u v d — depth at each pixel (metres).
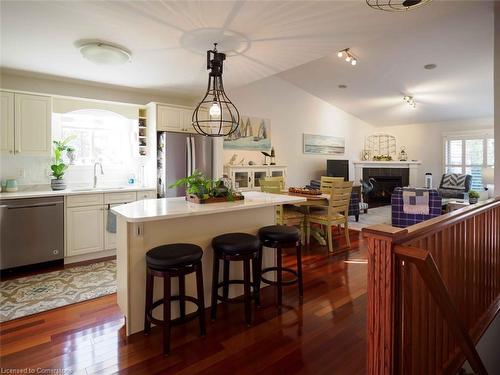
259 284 2.61
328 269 3.49
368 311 1.34
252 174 5.88
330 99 7.57
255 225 2.85
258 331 2.18
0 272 3.24
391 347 1.28
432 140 8.41
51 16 2.30
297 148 7.16
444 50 4.66
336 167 7.75
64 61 3.28
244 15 2.34
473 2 2.68
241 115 6.04
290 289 2.93
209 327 2.24
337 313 2.45
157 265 1.93
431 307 1.69
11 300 2.64
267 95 6.46
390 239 1.25
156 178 4.37
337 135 8.14
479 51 4.62
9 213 3.21
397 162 8.53
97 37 2.69
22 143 3.50
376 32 2.76
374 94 6.91
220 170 4.85
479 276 2.30
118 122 4.60
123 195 4.02
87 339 2.07
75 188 4.16
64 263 3.62
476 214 2.13
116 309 2.51
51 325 2.25
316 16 2.39
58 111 3.91
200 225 2.49
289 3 2.18
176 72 3.69
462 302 2.03
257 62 3.42
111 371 1.75
